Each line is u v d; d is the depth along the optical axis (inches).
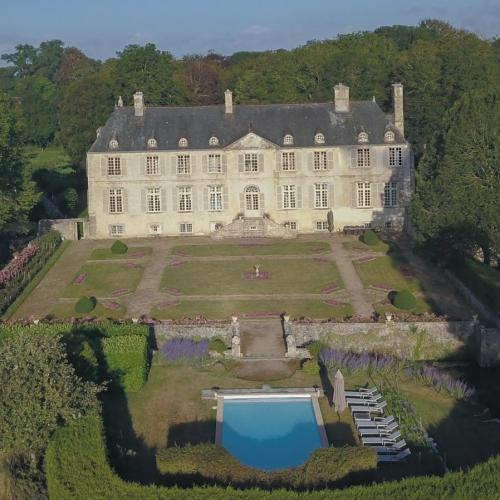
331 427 1865.2
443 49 5196.9
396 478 1584.6
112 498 1391.5
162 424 1899.6
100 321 2603.3
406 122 5054.1
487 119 3068.4
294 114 4158.5
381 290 3061.0
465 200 3021.7
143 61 5359.3
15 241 3951.8
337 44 6412.4
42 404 1557.6
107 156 4042.8
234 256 3624.5
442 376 2266.2
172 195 4094.5
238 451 1745.8
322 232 4121.6
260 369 2272.4
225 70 6840.6
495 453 1761.8
